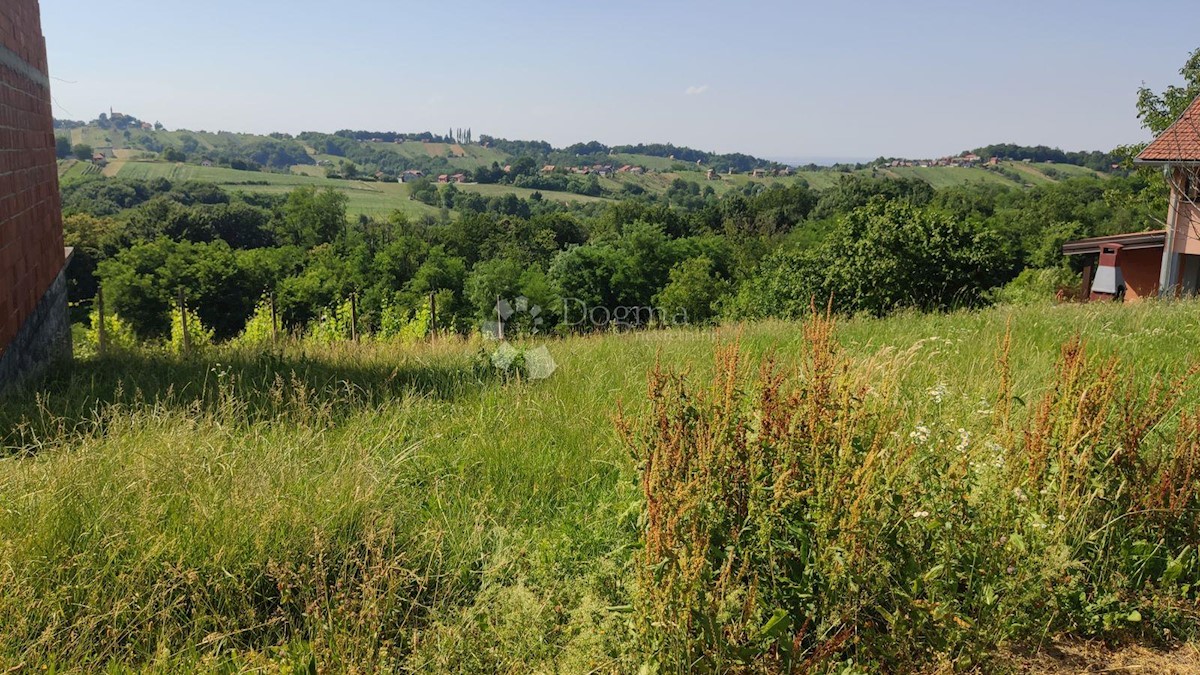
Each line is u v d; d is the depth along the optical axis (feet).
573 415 17.90
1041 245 172.76
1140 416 11.85
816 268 65.10
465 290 191.42
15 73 23.29
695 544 8.39
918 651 9.11
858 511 8.71
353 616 9.64
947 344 25.44
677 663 8.16
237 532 10.93
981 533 10.01
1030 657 9.55
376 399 19.47
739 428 10.00
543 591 10.03
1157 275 73.77
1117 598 10.23
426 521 12.37
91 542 10.55
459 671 9.11
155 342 44.21
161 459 12.76
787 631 8.49
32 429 14.25
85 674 8.78
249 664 9.09
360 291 200.34
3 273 20.48
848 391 10.37
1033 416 12.59
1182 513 11.21
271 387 18.84
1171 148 60.95
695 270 190.29
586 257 197.98
